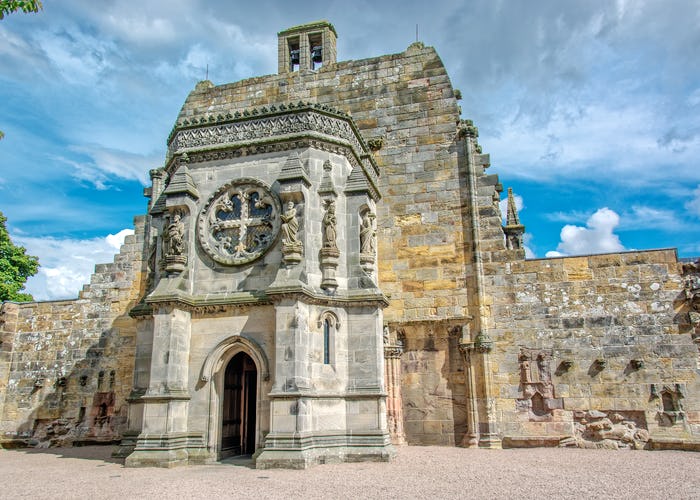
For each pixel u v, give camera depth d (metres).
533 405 25.69
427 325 27.17
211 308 20.95
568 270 26.62
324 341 20.70
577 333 25.92
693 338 24.83
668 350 24.97
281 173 21.25
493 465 18.97
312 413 19.42
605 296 26.03
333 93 31.95
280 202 21.55
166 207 21.91
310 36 34.59
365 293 21.23
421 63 30.92
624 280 26.02
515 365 26.14
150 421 19.48
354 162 23.95
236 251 21.72
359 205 22.38
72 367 33.44
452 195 28.55
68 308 34.44
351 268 21.81
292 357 19.12
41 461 22.53
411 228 28.59
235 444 21.61
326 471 17.42
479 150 30.14
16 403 33.62
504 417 25.72
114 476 17.00
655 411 24.59
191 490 14.20
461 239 27.88
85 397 32.81
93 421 32.28
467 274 27.39
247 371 23.22
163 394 19.55
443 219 28.34
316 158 22.19
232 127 23.12
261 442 19.41
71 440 32.22
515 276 27.03
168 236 21.73
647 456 21.73
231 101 33.88
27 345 34.47
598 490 14.20
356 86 31.64
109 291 34.16
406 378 26.88
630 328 25.50
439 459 20.67
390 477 16.20
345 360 20.94
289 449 18.23
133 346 32.84
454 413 26.11
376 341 20.88
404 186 29.25
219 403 20.45
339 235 22.08
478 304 26.73
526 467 18.48
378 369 20.67
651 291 25.66
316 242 21.38
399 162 29.66
